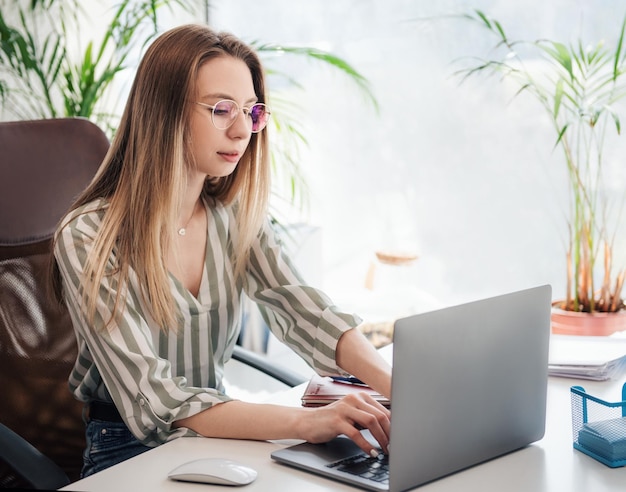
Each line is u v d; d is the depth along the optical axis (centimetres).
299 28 338
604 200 288
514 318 120
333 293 349
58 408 176
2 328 173
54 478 126
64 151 185
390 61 323
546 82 295
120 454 156
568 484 112
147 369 132
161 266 143
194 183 151
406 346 105
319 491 110
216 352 161
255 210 161
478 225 318
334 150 340
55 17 286
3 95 272
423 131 322
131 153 145
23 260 177
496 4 300
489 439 119
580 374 154
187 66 141
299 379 173
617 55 260
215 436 129
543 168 302
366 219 339
